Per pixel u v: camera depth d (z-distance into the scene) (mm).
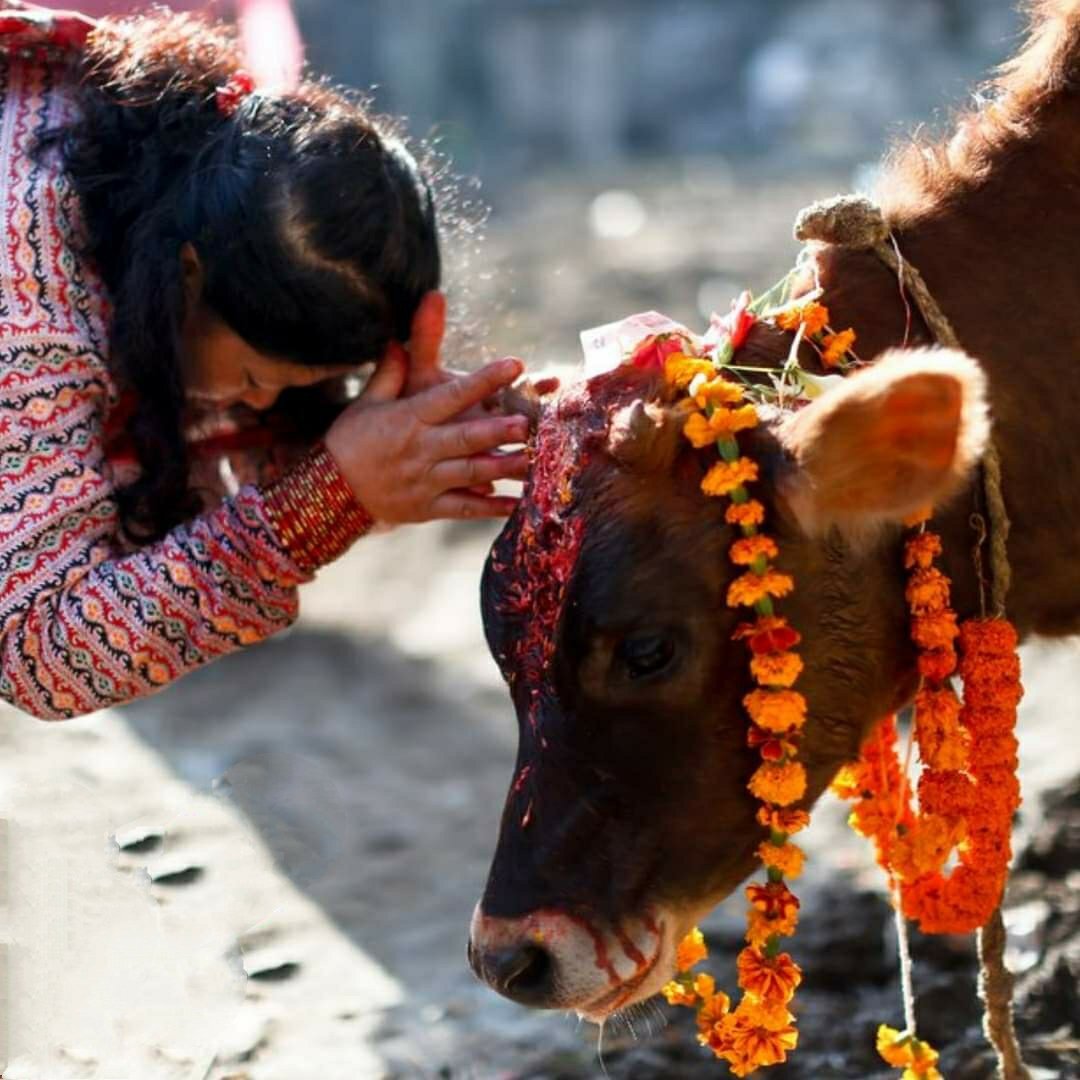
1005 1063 4199
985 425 3396
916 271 4043
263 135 4070
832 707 3791
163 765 7160
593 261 21188
